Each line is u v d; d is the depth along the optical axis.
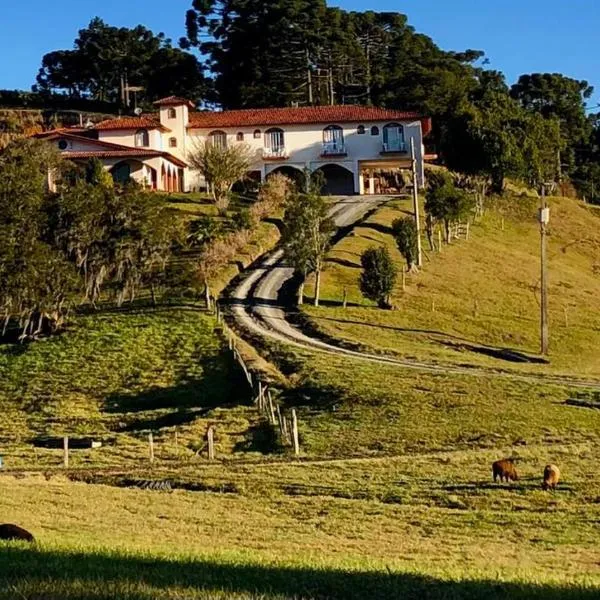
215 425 50.94
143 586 15.81
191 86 176.50
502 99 148.25
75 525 28.12
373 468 40.50
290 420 50.78
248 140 125.81
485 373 59.62
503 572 20.39
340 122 125.75
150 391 60.00
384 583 17.45
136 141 119.38
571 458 41.03
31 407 58.56
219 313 74.56
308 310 76.06
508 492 35.75
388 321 75.44
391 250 96.06
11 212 74.50
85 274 79.00
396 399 51.91
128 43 182.25
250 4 168.38
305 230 78.50
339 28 166.25
